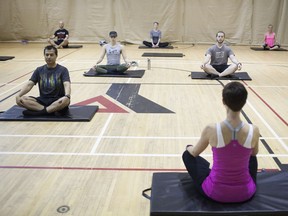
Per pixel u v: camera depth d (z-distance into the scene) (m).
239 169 2.08
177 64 8.34
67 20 12.64
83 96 5.28
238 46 12.23
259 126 4.04
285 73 7.33
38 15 12.63
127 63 6.95
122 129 3.90
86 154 3.25
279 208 2.08
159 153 3.28
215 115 4.41
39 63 8.30
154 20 12.38
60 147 3.40
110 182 2.74
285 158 3.17
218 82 6.34
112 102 4.98
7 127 3.92
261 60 9.16
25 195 2.54
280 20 12.16
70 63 8.34
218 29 12.43
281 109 4.72
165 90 5.71
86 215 2.30
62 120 4.11
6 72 7.20
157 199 2.20
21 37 12.87
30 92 5.54
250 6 12.09
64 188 2.64
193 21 12.40
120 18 12.48
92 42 12.79
